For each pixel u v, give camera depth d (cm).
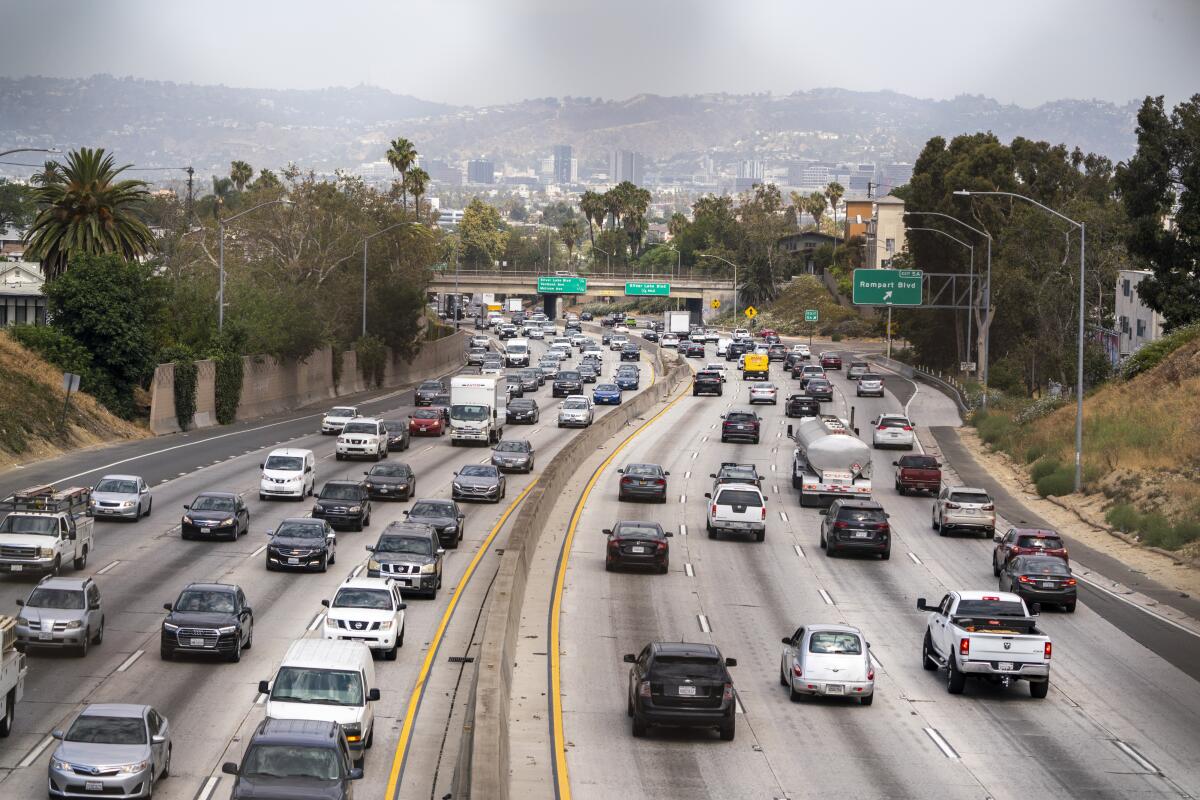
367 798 3341
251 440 11556
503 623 4597
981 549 7800
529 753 3778
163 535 7112
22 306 15350
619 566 6712
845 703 4500
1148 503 8806
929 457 9981
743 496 7806
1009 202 18800
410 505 8531
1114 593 6694
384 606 4900
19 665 3834
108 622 5197
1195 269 13088
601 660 4956
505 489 9281
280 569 6253
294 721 3159
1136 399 11712
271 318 14400
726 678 3953
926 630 5462
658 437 12725
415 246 19812
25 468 9262
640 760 3750
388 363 19288
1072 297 15888
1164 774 3759
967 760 3853
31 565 5838
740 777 3622
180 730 3866
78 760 3186
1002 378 17712
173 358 12262
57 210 12419
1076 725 4294
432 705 4253
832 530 7344
